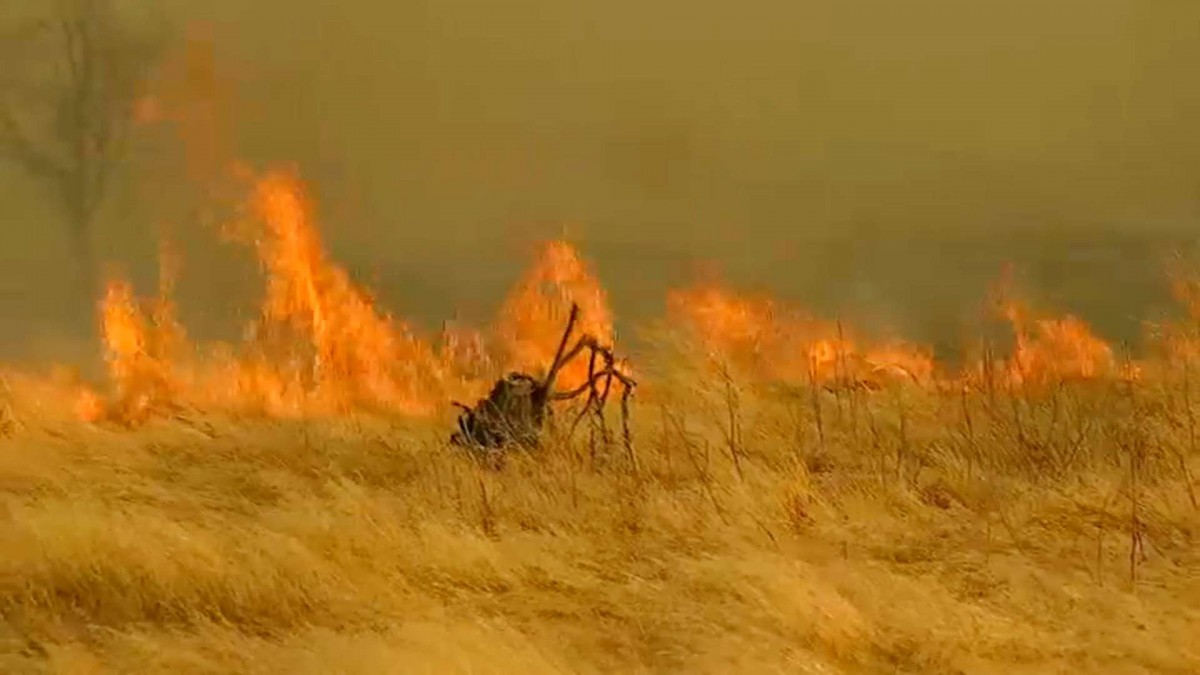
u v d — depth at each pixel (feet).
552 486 86.17
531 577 71.10
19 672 58.29
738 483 83.15
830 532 78.79
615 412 105.81
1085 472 86.63
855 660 60.70
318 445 100.89
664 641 62.08
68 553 68.80
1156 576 71.15
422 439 102.73
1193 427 91.35
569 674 57.88
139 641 60.90
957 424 99.14
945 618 64.23
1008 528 78.02
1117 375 108.68
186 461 97.09
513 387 96.48
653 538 78.07
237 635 62.08
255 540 71.92
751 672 58.08
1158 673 59.26
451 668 56.90
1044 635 63.05
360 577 68.54
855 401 104.06
